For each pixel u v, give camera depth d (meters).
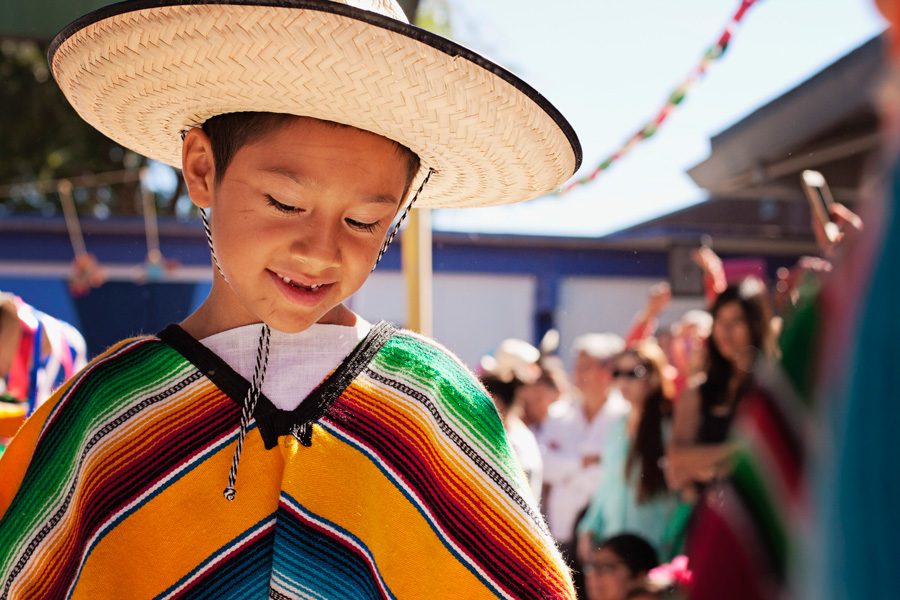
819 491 0.61
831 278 0.64
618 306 10.45
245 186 1.53
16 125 15.85
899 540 0.52
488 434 1.73
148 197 11.60
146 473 1.59
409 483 1.65
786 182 4.98
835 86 4.02
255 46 1.46
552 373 5.30
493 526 1.68
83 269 9.39
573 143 1.72
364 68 1.46
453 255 10.24
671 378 4.25
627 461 3.97
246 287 1.54
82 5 3.49
